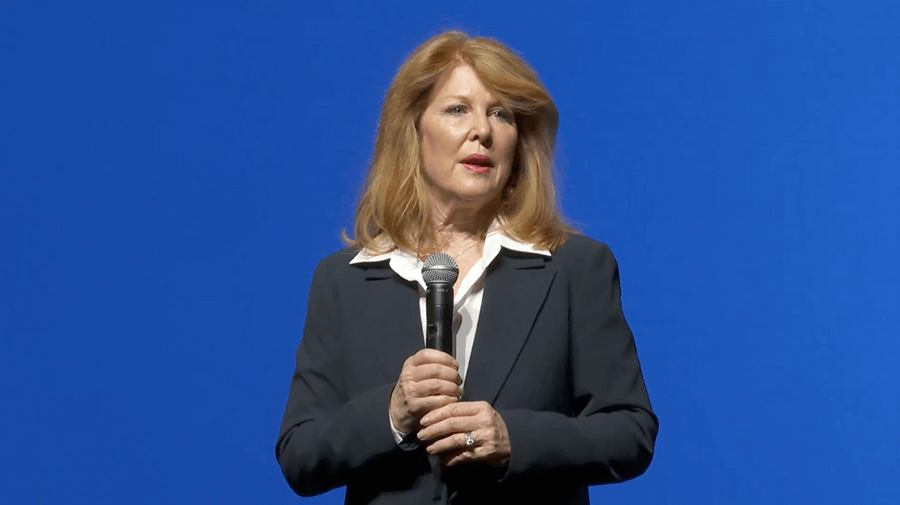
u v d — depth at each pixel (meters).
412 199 7.59
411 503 6.87
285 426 7.27
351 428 6.85
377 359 7.14
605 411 7.18
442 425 6.59
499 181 7.47
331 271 7.55
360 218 7.69
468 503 6.85
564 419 6.86
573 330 7.26
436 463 6.89
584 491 7.22
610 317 7.33
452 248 7.56
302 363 7.44
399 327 7.19
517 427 6.72
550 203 7.60
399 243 7.48
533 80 7.63
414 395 6.65
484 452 6.62
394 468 6.97
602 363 7.22
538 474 6.74
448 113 7.52
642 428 7.09
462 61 7.62
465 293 7.24
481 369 7.03
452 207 7.54
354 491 7.09
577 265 7.38
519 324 7.12
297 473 7.06
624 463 6.94
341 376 7.31
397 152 7.65
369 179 7.75
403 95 7.63
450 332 6.80
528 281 7.26
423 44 7.71
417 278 7.30
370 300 7.32
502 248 7.36
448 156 7.45
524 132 7.69
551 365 7.07
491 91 7.53
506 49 7.69
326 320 7.43
